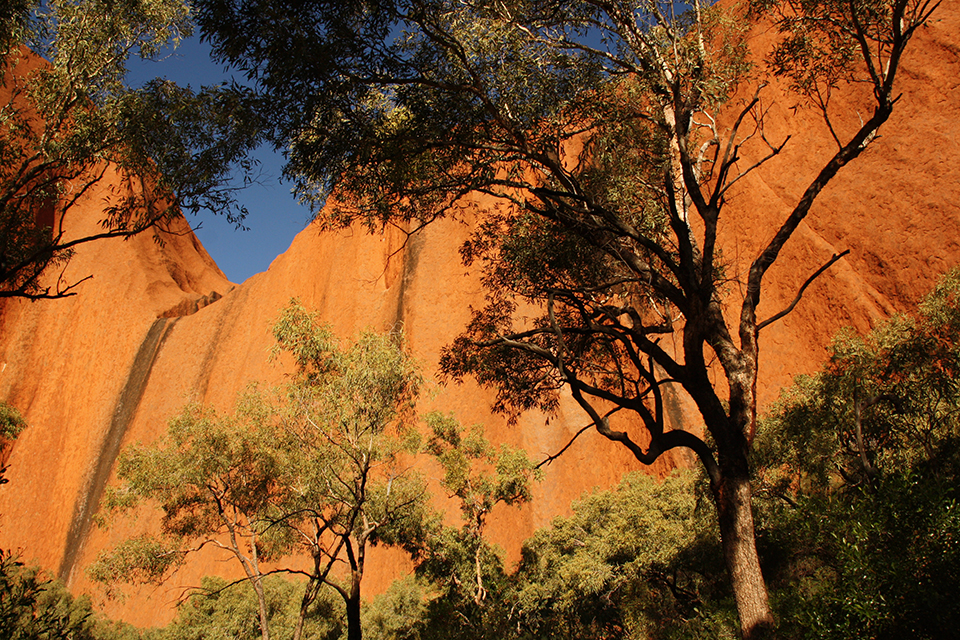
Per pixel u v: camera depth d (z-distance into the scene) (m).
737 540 5.79
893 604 4.36
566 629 20.64
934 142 28.94
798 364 29.30
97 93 9.28
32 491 56.72
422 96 7.84
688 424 30.45
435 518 22.45
